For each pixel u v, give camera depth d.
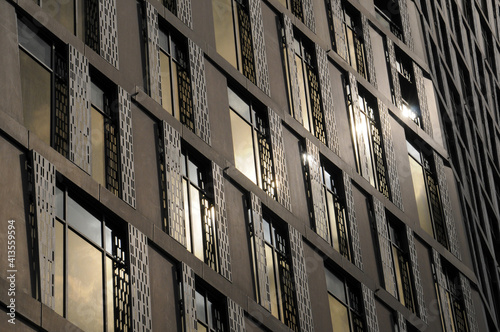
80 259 24.55
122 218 26.06
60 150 25.41
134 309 25.02
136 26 30.31
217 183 30.31
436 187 44.72
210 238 29.28
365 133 40.72
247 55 35.62
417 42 49.19
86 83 26.88
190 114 31.03
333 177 37.41
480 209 51.97
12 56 24.92
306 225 33.81
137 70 29.42
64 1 28.06
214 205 29.80
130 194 26.73
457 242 44.06
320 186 35.62
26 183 23.56
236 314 28.42
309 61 39.44
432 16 54.53
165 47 31.55
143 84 29.44
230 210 30.41
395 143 42.47
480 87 63.81
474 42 64.81
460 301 42.38
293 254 32.25
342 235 36.06
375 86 43.06
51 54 26.58
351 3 44.19
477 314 42.88
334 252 34.47
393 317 36.47
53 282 22.98
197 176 30.19
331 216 36.03
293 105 36.47
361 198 38.12
